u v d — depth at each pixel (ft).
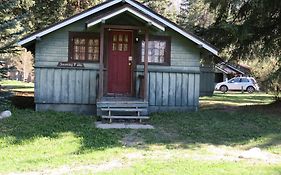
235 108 53.88
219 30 52.70
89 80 47.73
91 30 47.75
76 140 32.53
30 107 50.57
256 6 48.98
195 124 40.60
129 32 48.98
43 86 46.98
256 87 126.62
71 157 27.40
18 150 29.17
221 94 104.22
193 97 49.11
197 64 49.14
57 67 47.19
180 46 48.91
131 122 41.55
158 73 48.55
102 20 42.86
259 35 52.54
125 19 46.88
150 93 48.29
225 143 33.81
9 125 37.45
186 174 23.30
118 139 33.73
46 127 37.09
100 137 33.88
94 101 47.65
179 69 48.88
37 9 74.64
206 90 88.48
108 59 48.78
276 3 48.73
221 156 29.04
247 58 55.88
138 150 30.22
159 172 23.59
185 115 45.65
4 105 44.65
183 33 47.60
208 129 38.60
